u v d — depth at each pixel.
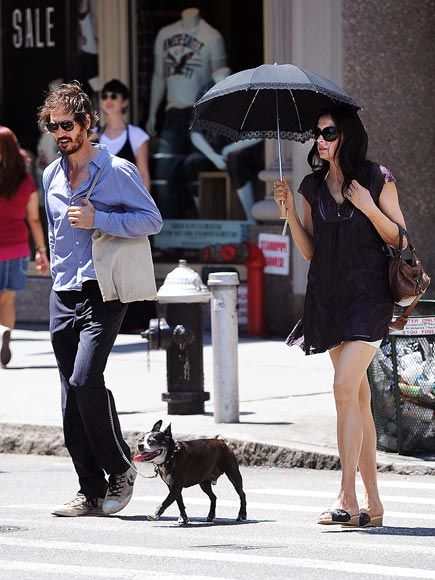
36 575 9.09
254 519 11.11
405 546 9.86
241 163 23.14
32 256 24.75
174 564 9.36
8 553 9.80
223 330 14.66
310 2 21.44
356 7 21.56
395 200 10.41
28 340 22.42
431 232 22.44
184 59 23.78
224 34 23.42
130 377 18.20
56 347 11.14
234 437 13.95
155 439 10.41
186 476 10.58
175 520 11.06
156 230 10.95
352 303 10.37
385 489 12.36
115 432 11.02
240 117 11.39
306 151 21.39
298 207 21.62
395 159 22.11
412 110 22.16
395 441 13.40
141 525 10.84
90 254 10.94
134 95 24.17
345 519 10.53
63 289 11.01
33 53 25.05
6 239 18.72
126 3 24.11
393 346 13.20
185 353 15.24
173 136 23.89
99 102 24.41
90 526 10.80
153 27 24.06
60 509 11.23
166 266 23.78
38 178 25.08
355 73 21.61
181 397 15.22
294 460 13.54
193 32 23.69
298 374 18.22
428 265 22.44
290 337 10.92
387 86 21.92
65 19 24.70
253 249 22.20
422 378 13.27
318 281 10.50
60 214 10.98
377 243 10.39
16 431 15.05
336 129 10.29
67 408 11.18
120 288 10.85
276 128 11.38
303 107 11.24
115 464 11.07
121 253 10.87
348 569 9.12
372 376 13.46
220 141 23.36
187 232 23.69
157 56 24.02
